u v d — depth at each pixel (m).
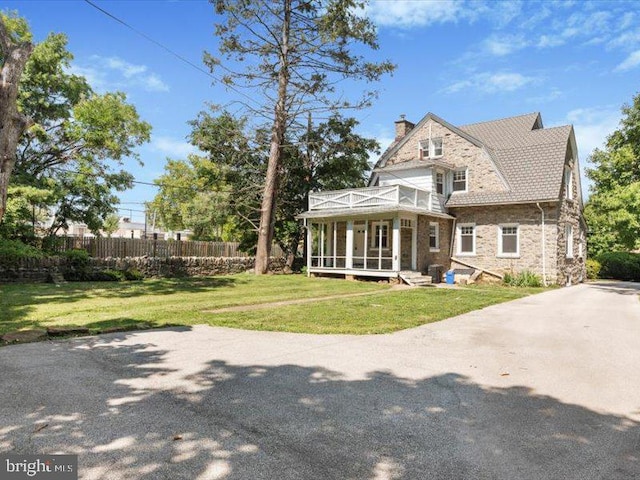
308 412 4.16
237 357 6.21
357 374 5.46
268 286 17.56
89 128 20.61
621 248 34.62
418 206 21.45
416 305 12.04
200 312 10.38
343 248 25.42
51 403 4.27
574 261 23.89
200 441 3.48
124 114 20.95
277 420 3.95
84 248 19.45
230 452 3.30
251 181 27.56
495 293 15.99
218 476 2.94
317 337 7.69
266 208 24.09
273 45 22.66
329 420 3.97
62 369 5.43
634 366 6.02
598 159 23.14
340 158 27.20
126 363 5.79
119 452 3.27
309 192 26.69
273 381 5.12
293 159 27.19
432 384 5.11
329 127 26.83
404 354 6.54
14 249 15.94
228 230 38.78
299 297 14.12
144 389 4.75
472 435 3.70
